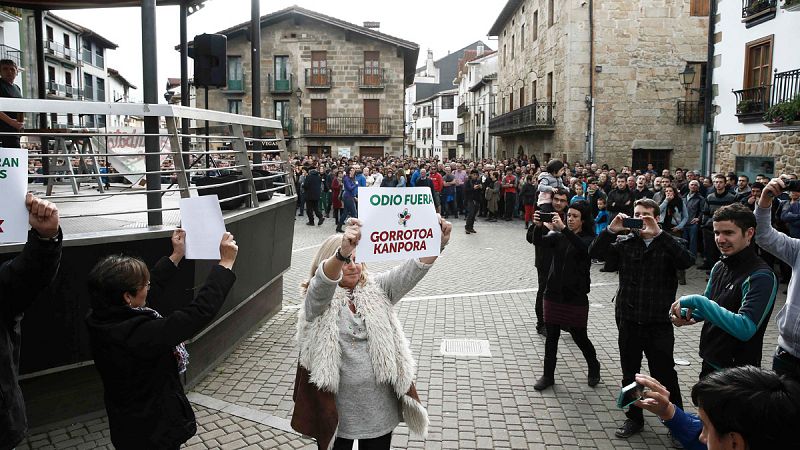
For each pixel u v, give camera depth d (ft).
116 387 8.62
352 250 9.12
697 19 74.08
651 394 6.08
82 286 14.29
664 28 74.08
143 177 33.30
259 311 23.24
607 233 14.98
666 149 75.41
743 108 46.11
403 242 9.68
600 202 40.63
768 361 20.22
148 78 17.92
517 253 43.55
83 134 13.96
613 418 15.78
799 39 41.04
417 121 276.21
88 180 36.11
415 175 67.05
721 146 51.42
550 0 83.15
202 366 18.01
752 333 10.96
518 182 67.46
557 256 17.57
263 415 15.51
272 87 124.47
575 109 75.05
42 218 8.39
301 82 124.36
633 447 14.21
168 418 8.80
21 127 23.88
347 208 54.75
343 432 9.77
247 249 20.52
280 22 123.65
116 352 8.36
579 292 17.29
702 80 74.64
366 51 124.16
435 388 17.78
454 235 54.08
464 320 25.29
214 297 8.89
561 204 21.71
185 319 8.53
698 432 5.96
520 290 31.19
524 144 100.07
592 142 74.79
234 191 20.48
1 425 8.66
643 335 14.62
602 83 74.43
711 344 12.03
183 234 10.23
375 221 9.43
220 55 27.04
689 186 37.73
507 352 21.08
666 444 14.35
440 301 28.76
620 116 74.84
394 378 9.73
